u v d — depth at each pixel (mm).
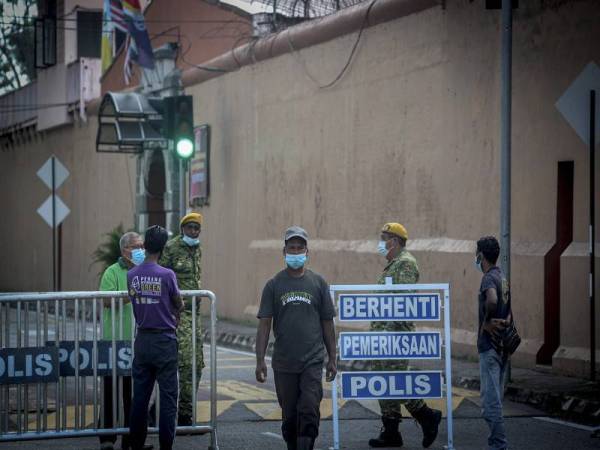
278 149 39719
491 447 15719
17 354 16656
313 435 15039
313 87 37031
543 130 25922
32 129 74438
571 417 20406
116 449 17281
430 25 30516
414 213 31312
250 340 35281
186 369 18281
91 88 63375
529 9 26422
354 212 34562
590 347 22844
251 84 41844
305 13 39969
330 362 15438
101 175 61031
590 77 22094
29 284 75938
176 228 46000
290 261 15258
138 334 16062
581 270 24266
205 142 45750
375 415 20469
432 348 17141
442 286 17172
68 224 67562
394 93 32281
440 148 30016
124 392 17031
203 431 17609
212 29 45406
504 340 15695
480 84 28297
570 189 25359
